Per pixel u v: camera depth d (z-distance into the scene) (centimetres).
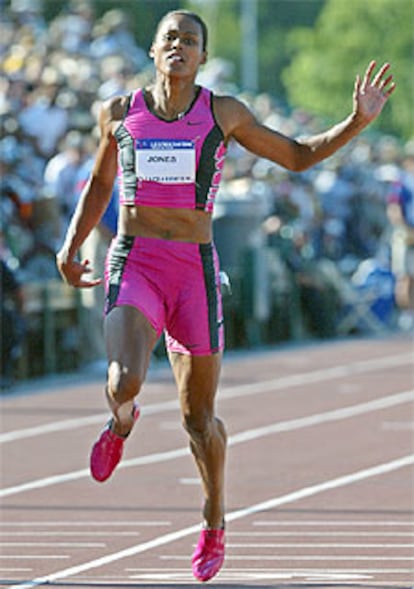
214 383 1677
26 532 2048
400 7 14338
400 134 13600
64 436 2959
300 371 4159
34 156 3988
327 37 14712
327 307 5097
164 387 3759
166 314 1667
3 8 5144
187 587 1691
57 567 1819
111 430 1630
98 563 1844
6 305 3584
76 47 5022
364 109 1683
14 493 2352
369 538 1986
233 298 4675
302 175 5125
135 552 1912
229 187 4775
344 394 3659
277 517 2148
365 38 14462
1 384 3625
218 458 1688
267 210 4803
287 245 4938
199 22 1658
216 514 1698
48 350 3922
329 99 14600
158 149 1652
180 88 1653
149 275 1652
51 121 4162
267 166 4984
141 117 1659
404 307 5531
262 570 1788
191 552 1914
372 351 4706
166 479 2478
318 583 1706
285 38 18875
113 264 1667
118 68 4781
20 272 3819
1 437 2945
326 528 2061
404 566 1805
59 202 3909
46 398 3522
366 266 5353
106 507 2230
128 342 1606
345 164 5619
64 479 2478
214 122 1658
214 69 5703
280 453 2756
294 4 19075
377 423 3161
